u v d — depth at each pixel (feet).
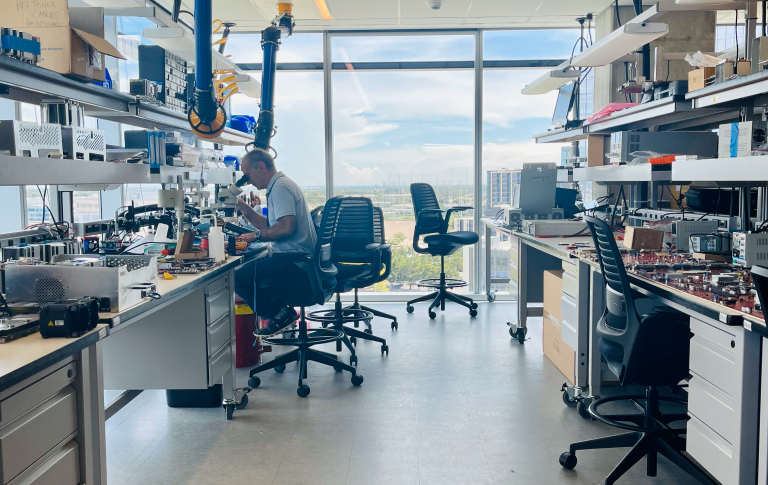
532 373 11.75
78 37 7.03
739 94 7.61
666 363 7.09
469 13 16.83
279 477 7.58
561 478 7.49
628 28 9.65
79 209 12.62
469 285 19.85
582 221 12.71
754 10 8.41
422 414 9.68
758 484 5.19
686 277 6.99
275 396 10.63
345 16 17.04
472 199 19.47
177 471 7.77
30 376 4.40
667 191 13.37
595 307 9.41
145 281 6.45
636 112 10.52
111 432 9.07
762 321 4.88
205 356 8.57
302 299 11.03
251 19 16.79
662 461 7.92
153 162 9.16
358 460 8.05
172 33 9.93
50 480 4.75
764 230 8.29
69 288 5.71
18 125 5.86
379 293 19.74
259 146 13.69
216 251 9.31
